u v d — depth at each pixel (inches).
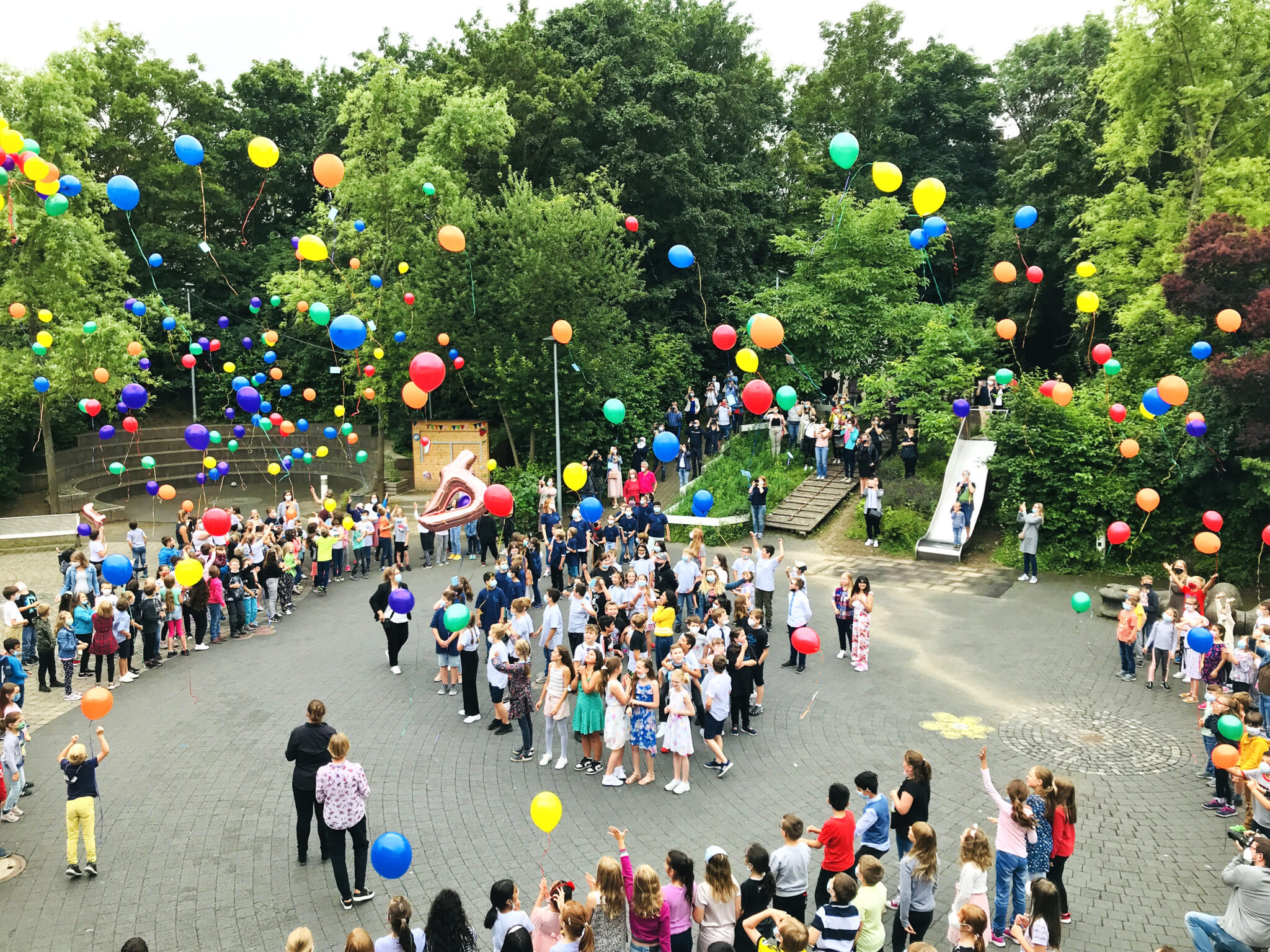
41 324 973.8
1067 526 775.1
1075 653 571.8
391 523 840.3
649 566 614.2
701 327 1350.9
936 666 553.0
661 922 239.5
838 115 1653.5
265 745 446.6
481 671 542.3
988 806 375.6
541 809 248.7
